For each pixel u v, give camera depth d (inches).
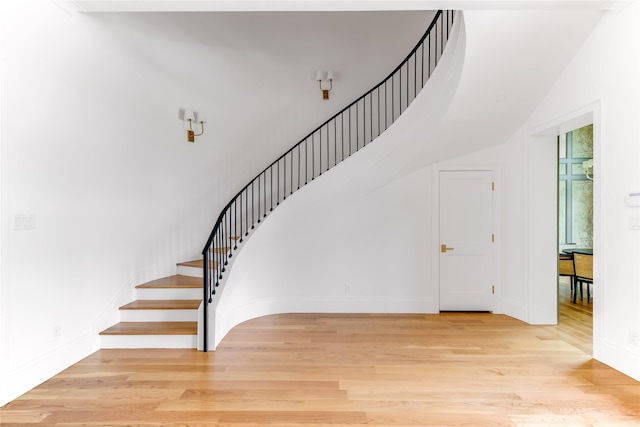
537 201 175.2
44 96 117.6
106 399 103.6
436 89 173.3
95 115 142.6
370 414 95.4
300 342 152.5
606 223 125.7
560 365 126.7
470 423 91.2
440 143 184.1
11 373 103.7
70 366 126.8
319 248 205.0
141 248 173.5
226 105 221.1
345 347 146.0
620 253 120.3
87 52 137.7
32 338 112.0
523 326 173.3
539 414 95.3
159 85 183.8
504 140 193.0
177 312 157.8
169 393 107.0
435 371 122.0
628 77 116.6
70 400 103.1
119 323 155.3
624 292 119.0
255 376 118.6
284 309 203.9
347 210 204.2
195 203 207.9
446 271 201.3
